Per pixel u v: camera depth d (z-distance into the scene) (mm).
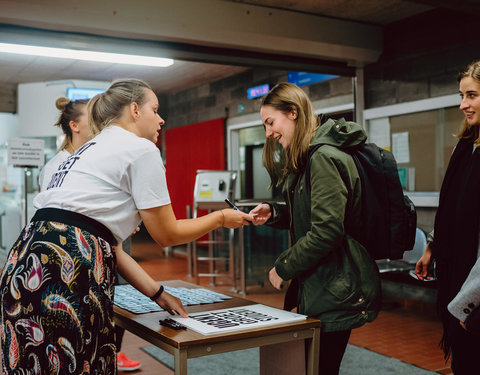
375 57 5742
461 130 1862
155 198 1606
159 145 10859
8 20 3885
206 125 9336
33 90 8984
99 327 1531
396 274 4723
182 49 4738
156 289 1823
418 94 5367
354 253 1751
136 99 1745
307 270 1806
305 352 1730
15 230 8664
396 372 3441
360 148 1830
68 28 4129
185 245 9953
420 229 5145
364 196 1776
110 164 1598
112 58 6312
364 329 4652
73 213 1552
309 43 5211
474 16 4816
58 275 1469
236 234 7320
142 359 3795
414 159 5438
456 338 1689
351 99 6480
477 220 1679
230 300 2094
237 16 4773
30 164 4820
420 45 5340
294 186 1878
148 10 4336
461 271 1700
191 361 3744
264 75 8055
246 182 8922
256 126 8438
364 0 4883
